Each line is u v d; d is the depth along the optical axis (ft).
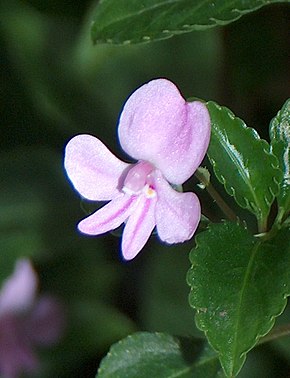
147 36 0.83
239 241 0.76
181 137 0.76
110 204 0.78
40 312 1.13
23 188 1.14
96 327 1.14
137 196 0.78
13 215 1.14
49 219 1.14
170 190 0.77
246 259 0.76
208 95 1.15
